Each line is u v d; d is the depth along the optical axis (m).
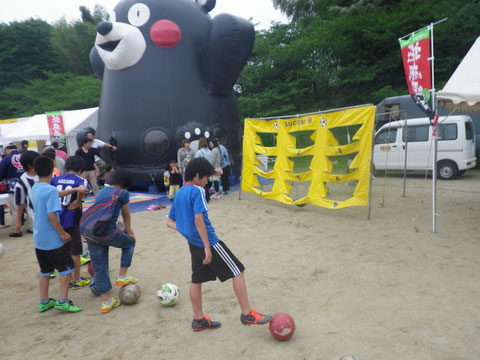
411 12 19.23
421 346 2.79
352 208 8.40
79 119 15.98
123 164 12.04
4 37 36.12
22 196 5.23
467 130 12.28
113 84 12.10
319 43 21.09
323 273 4.48
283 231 6.62
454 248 5.18
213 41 11.77
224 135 12.77
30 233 7.46
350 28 20.09
